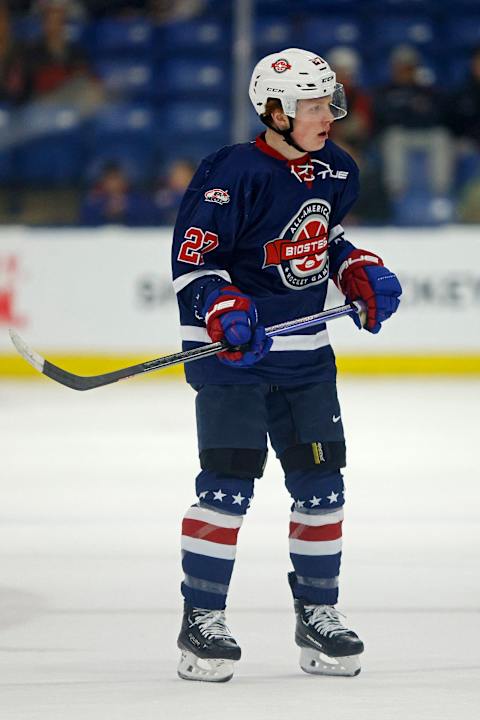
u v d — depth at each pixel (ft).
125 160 140.36
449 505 66.64
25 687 35.50
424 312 122.42
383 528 60.70
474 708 33.06
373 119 131.44
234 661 36.58
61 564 53.06
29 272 123.54
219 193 36.88
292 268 37.86
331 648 36.83
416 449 84.94
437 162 130.31
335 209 39.04
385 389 115.96
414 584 49.62
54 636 41.78
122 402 108.47
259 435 37.22
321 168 37.91
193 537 37.17
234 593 47.98
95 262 123.24
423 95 131.13
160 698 34.22
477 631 42.47
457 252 122.11
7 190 134.82
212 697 34.40
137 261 123.03
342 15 151.02
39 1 147.13
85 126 140.56
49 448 84.84
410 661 38.65
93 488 71.00
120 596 47.62
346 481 73.56
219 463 36.96
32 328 123.65
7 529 60.23
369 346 122.93
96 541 57.67
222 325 35.73
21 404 106.83
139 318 123.13
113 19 151.33
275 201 37.19
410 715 32.37
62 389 117.29
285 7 151.74
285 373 37.63
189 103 146.10
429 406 105.50
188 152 142.51
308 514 38.04
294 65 36.70
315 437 37.70
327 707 33.24
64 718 31.99
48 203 134.41
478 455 82.58
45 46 139.64
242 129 129.49
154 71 147.95
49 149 140.05
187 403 108.06
